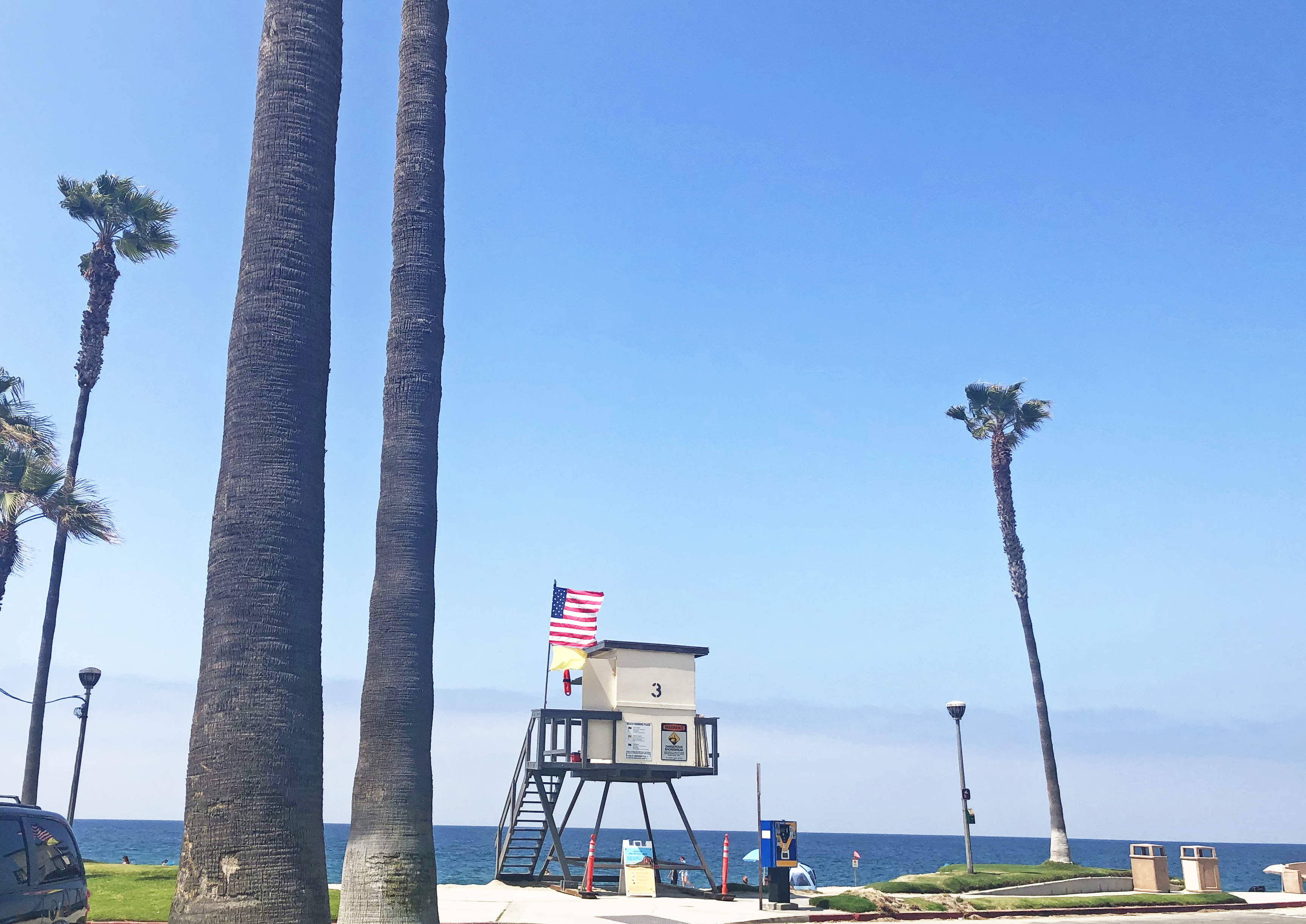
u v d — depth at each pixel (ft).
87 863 81.05
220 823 27.84
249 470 30.60
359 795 44.55
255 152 33.45
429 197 51.11
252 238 32.55
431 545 48.39
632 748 86.99
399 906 42.55
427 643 47.06
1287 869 112.16
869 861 468.75
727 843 86.94
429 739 46.03
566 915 68.33
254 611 29.53
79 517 110.11
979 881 97.09
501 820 95.86
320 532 31.71
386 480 48.52
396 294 50.39
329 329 33.60
